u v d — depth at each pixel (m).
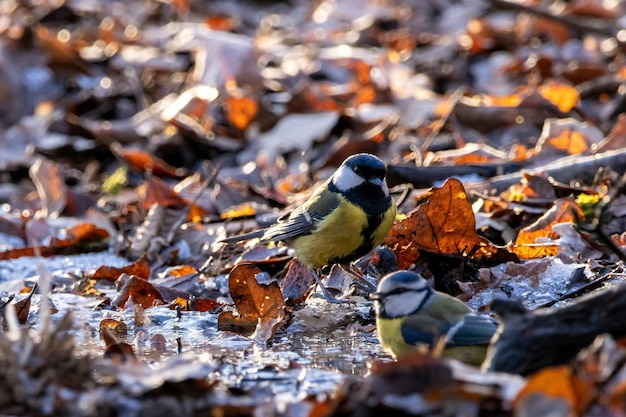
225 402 6.02
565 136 13.25
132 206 13.66
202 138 16.67
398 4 24.30
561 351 6.30
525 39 19.84
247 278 8.70
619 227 10.41
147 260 11.43
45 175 14.44
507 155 13.73
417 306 7.23
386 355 7.80
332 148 15.71
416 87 18.05
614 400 5.31
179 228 12.00
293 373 7.09
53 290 10.49
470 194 11.64
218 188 13.59
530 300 8.98
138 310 8.98
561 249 9.87
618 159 11.89
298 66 19.39
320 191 9.88
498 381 5.56
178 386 6.03
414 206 11.59
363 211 9.54
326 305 9.14
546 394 5.25
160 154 16.72
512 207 11.02
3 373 5.96
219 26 22.92
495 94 17.42
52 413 5.80
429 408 5.41
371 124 16.14
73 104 18.97
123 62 20.36
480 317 7.08
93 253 12.33
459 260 9.60
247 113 16.86
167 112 17.66
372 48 21.31
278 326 8.46
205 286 10.25
